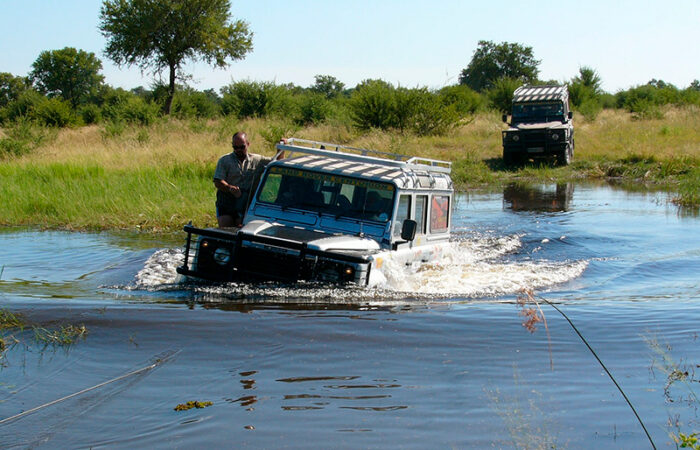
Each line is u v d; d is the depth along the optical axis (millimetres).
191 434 3609
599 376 4508
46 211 13375
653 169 22438
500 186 20359
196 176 16453
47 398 4090
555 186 20156
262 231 6961
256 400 4059
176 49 47875
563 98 25047
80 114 47531
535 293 7207
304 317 5707
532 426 3719
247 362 4684
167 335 5215
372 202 7363
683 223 12852
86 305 6062
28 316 5715
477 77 90688
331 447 3473
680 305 6496
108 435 3607
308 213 7496
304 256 6547
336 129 31703
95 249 9703
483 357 4844
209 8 48438
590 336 5398
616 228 12320
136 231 11672
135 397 4094
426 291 7062
